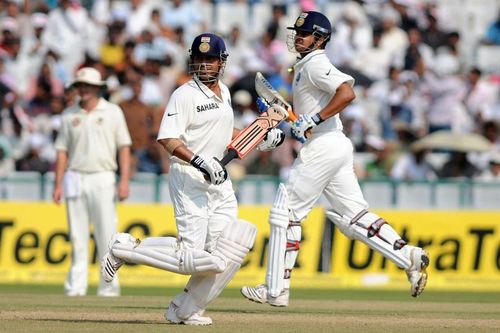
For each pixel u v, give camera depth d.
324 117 26.39
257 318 25.38
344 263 45.34
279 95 26.22
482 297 39.59
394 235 27.91
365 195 49.03
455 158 55.53
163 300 32.59
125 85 59.53
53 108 58.75
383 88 62.28
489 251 45.75
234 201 23.55
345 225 28.08
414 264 27.80
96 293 38.12
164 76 61.09
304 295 39.59
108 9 67.50
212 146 23.06
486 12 69.69
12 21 64.94
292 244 27.84
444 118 61.16
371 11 66.88
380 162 56.59
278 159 54.22
